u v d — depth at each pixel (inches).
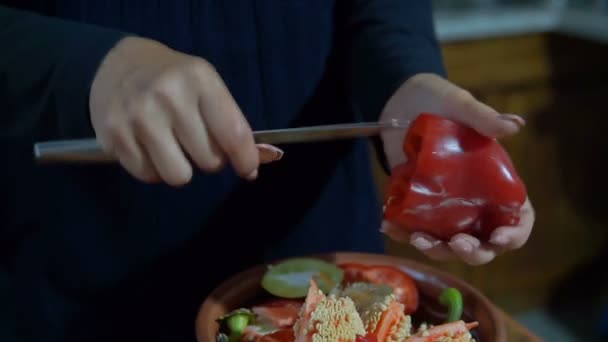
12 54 23.3
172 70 20.8
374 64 29.7
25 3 29.5
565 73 70.1
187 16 30.4
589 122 72.4
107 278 31.2
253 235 32.2
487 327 24.3
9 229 31.2
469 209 24.0
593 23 66.2
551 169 72.9
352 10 32.2
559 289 79.2
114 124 20.7
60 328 31.3
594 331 74.3
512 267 74.9
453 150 24.0
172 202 30.9
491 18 66.4
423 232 24.4
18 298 31.2
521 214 24.4
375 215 35.2
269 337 23.8
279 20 31.3
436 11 69.9
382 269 26.7
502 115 23.8
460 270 71.4
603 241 77.7
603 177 75.3
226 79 31.3
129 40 22.5
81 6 29.5
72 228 31.0
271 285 26.0
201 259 31.7
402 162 27.2
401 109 27.3
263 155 22.3
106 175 30.5
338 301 23.0
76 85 21.8
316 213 33.1
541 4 74.0
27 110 23.6
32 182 30.6
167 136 20.7
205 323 24.0
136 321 31.4
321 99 32.8
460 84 66.2
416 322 26.0
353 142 33.5
